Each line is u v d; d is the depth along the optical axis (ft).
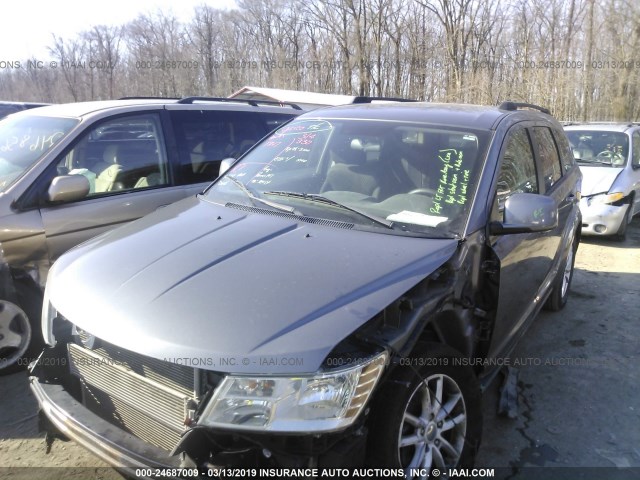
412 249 8.73
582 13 84.84
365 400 6.99
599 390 12.80
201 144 17.03
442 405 8.62
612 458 10.34
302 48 118.52
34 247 13.07
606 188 26.76
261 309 7.22
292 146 12.38
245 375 6.59
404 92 100.37
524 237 11.44
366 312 7.29
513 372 13.30
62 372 8.80
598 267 22.90
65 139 14.20
